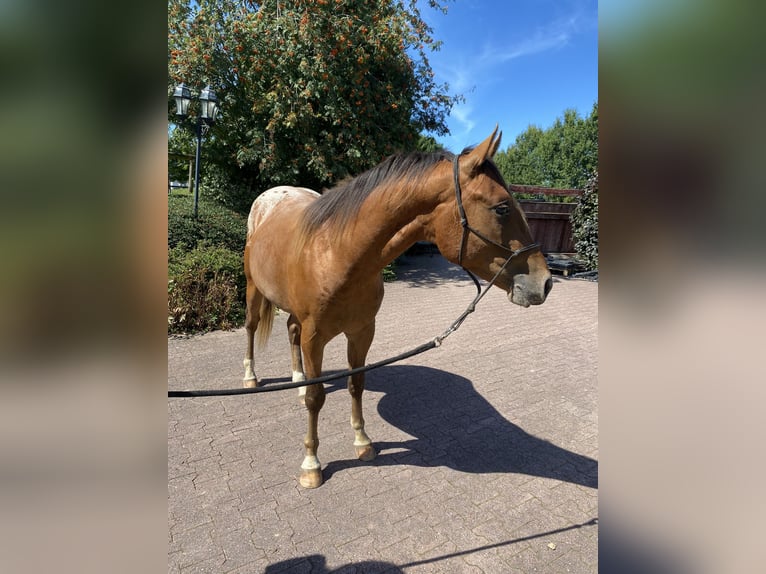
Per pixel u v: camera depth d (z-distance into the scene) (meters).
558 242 11.34
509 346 4.88
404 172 1.85
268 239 2.83
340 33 7.52
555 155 24.59
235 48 7.58
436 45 9.41
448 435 2.96
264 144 8.23
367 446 2.66
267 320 3.61
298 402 3.39
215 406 3.30
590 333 5.41
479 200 1.66
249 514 2.16
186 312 5.19
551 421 3.16
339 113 8.02
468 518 2.15
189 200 8.53
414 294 7.95
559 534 2.05
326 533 2.04
